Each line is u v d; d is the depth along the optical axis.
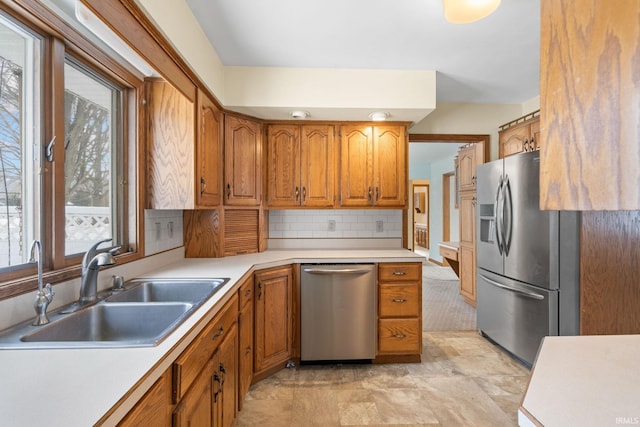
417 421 1.81
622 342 0.92
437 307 3.91
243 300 1.86
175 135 1.95
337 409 1.92
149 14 1.31
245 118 2.61
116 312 1.31
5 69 1.10
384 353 2.47
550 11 0.62
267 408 1.92
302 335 2.44
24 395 0.67
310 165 2.75
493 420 1.82
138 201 1.84
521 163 2.44
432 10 1.75
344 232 3.07
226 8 1.73
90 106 1.58
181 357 0.96
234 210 2.60
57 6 1.21
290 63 2.37
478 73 2.57
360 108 2.46
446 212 6.74
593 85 0.54
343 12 1.76
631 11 0.48
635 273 1.62
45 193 1.25
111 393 0.68
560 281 2.19
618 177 0.50
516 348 2.48
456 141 3.45
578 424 0.57
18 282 1.08
